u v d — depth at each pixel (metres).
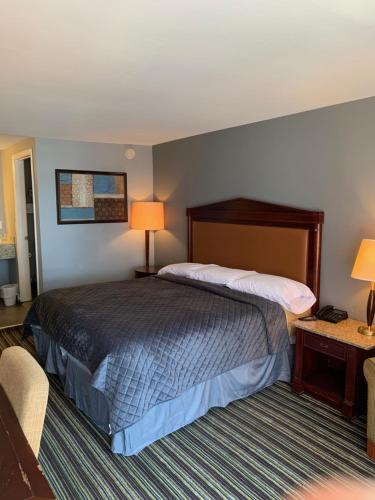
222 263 4.18
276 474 2.12
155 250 5.46
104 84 2.46
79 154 4.72
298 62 2.09
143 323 2.55
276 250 3.57
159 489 2.01
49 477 2.09
